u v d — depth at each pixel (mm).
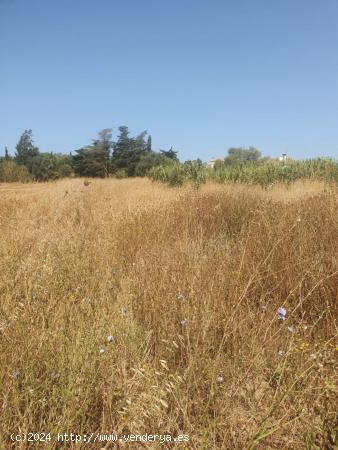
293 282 3252
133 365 2359
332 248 3639
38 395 1943
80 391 1939
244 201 7230
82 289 3369
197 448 1788
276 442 1850
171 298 2975
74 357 2090
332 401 1881
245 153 45094
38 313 2682
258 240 4035
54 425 1796
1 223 6000
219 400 2053
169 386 2002
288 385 2006
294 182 14117
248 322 2752
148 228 5414
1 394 1896
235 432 1915
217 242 4848
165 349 2551
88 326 2506
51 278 3441
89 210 8125
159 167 19938
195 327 2568
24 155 60281
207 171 17688
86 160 53594
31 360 2123
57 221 6844
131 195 10445
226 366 2330
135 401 2047
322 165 15617
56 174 52406
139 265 3805
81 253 4461
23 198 10039
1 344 2219
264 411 1998
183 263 3561
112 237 5148
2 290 3158
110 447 1841
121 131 54281
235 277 3195
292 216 4633
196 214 6199
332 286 3094
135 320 2822
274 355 2375
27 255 4180
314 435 1750
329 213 4742
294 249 3691
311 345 2393
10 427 1770
